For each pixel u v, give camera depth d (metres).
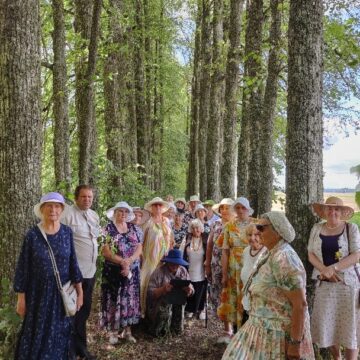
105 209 8.52
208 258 6.74
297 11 4.83
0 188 4.65
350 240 4.65
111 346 5.86
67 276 4.30
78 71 9.04
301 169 4.84
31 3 4.66
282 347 3.41
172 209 8.46
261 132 9.27
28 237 4.17
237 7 11.83
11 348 4.35
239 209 5.83
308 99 4.81
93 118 9.84
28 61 4.65
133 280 5.96
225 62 12.73
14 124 4.60
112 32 10.65
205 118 16.70
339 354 4.87
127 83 15.34
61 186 6.34
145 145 16.73
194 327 6.88
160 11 17.81
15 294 4.57
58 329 4.16
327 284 4.65
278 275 3.42
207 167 13.83
